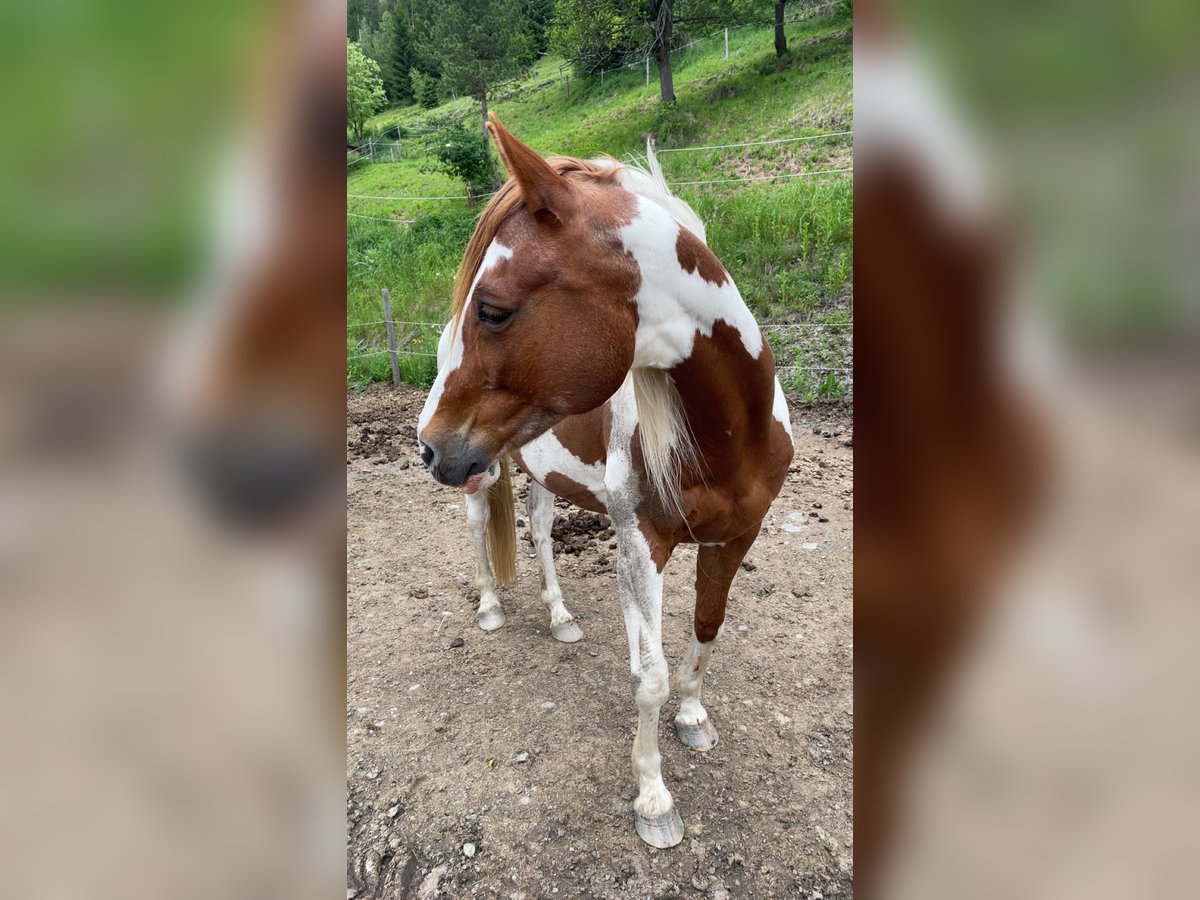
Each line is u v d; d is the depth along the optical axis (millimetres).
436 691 2570
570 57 19797
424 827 1968
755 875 1761
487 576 3029
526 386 1383
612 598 3191
